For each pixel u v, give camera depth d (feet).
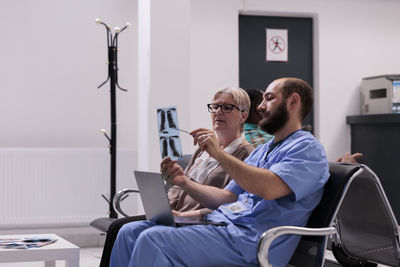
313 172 6.97
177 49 14.26
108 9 16.99
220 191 8.14
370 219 7.78
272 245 6.99
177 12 14.29
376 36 18.94
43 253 7.95
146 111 14.48
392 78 17.57
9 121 16.25
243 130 9.55
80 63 16.78
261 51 18.52
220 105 8.81
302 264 7.18
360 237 8.06
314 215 7.21
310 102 7.68
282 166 6.96
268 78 18.54
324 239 6.86
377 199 7.42
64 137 16.65
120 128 17.10
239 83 18.34
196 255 6.93
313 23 18.83
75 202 16.01
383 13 18.99
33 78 16.43
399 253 7.54
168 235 6.88
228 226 7.23
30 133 16.40
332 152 18.60
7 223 15.53
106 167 16.22
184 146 14.30
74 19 16.74
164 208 7.23
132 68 17.16
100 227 12.03
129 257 7.79
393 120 17.17
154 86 14.14
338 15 18.62
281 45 18.63
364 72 18.86
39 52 16.48
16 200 15.58
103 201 16.20
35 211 15.72
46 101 16.52
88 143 16.83
